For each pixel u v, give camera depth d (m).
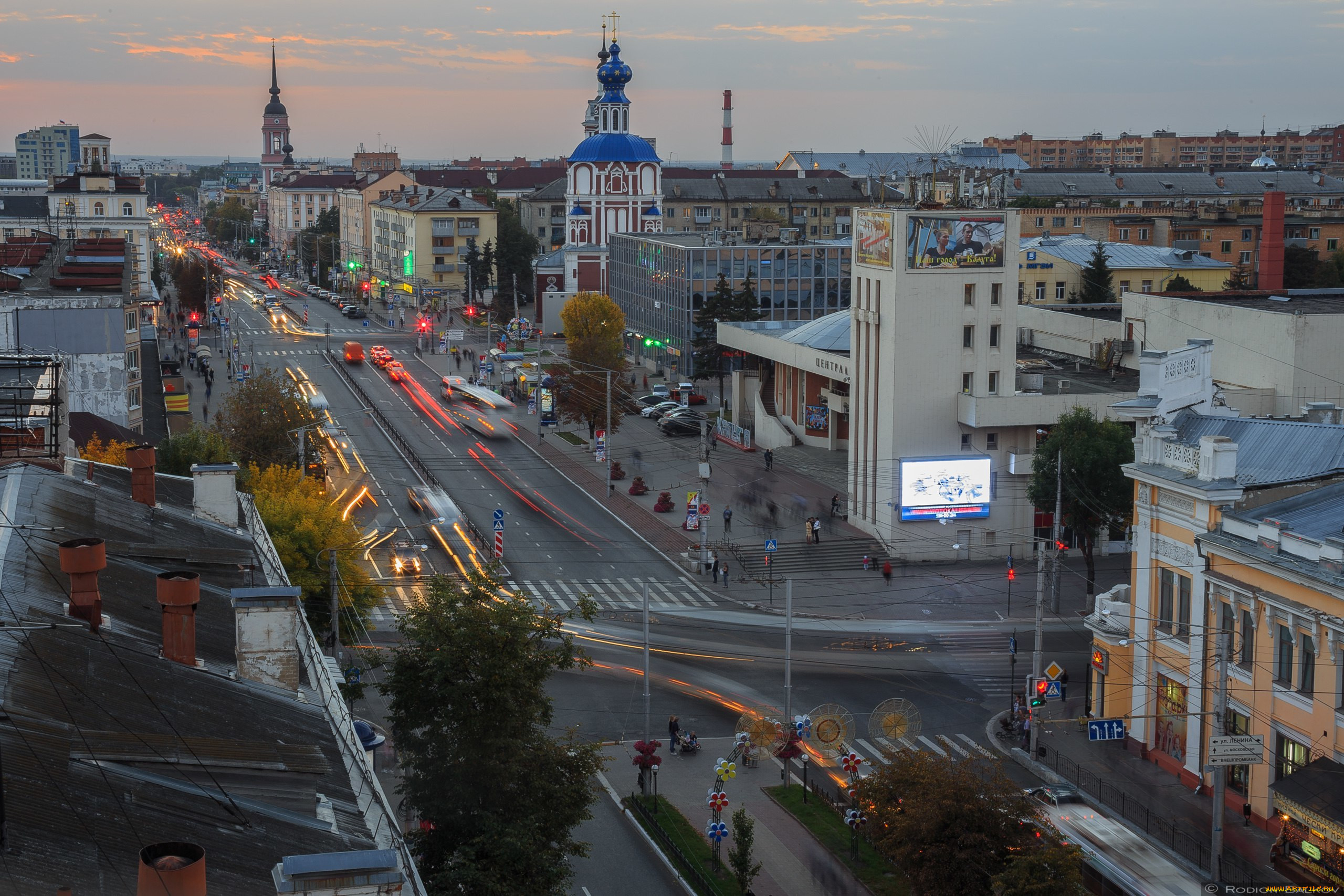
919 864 45.22
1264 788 54.41
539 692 41.62
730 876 52.31
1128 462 86.06
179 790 22.80
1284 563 52.66
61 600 29.36
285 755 25.75
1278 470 62.22
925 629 84.75
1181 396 67.88
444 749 39.84
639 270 182.75
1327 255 199.88
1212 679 57.56
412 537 104.12
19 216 186.25
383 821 25.31
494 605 41.69
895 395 98.62
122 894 18.83
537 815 39.66
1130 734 64.69
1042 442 100.19
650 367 180.00
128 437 94.38
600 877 52.69
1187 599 60.34
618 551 102.38
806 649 81.06
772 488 117.44
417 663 40.03
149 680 27.14
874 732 58.84
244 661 30.53
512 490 120.25
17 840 19.11
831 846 55.22
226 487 44.00
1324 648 50.72
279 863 20.08
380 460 130.50
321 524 72.88
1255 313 94.81
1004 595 91.94
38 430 45.16
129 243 149.75
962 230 98.00
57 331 99.88
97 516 37.91
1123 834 51.69
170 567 36.53
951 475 99.31
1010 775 62.34
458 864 36.62
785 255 163.25
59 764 21.83
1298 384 91.56
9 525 33.12
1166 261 160.50
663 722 69.62
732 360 143.62
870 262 101.19
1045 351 123.19
